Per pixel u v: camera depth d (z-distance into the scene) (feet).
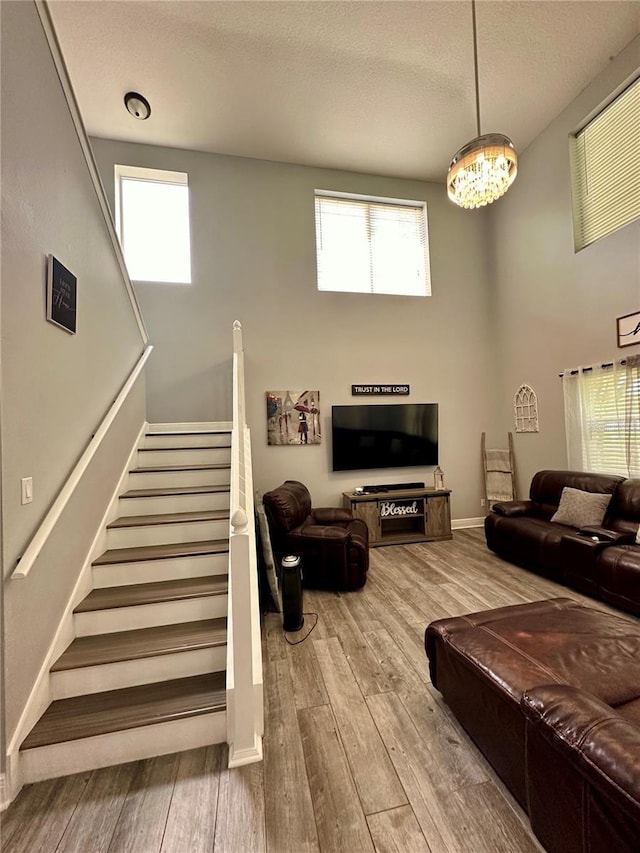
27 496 5.13
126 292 9.87
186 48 10.55
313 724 5.69
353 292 16.42
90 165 7.47
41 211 5.66
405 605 9.66
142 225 14.84
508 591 10.30
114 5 9.41
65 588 6.06
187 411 14.60
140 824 4.23
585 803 3.16
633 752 2.86
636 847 2.69
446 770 4.85
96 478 7.52
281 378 15.51
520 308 16.12
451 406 17.40
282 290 15.61
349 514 13.32
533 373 15.51
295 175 15.85
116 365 9.03
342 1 9.53
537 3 9.80
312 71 11.46
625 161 11.86
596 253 12.63
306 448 15.70
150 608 6.55
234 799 4.50
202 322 14.79
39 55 5.66
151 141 14.20
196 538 8.35
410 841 3.99
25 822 4.28
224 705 5.37
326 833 4.09
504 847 3.91
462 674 5.28
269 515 11.09
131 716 5.17
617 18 10.32
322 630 8.49
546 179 14.55
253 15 9.78
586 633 5.46
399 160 15.78
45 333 5.73
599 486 11.53
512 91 12.64
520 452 16.33
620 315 11.87
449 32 10.44
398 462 16.42
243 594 5.16
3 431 4.68
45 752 4.83
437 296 17.37
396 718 5.78
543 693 3.78
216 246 14.98
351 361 16.28
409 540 15.05
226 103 12.51
